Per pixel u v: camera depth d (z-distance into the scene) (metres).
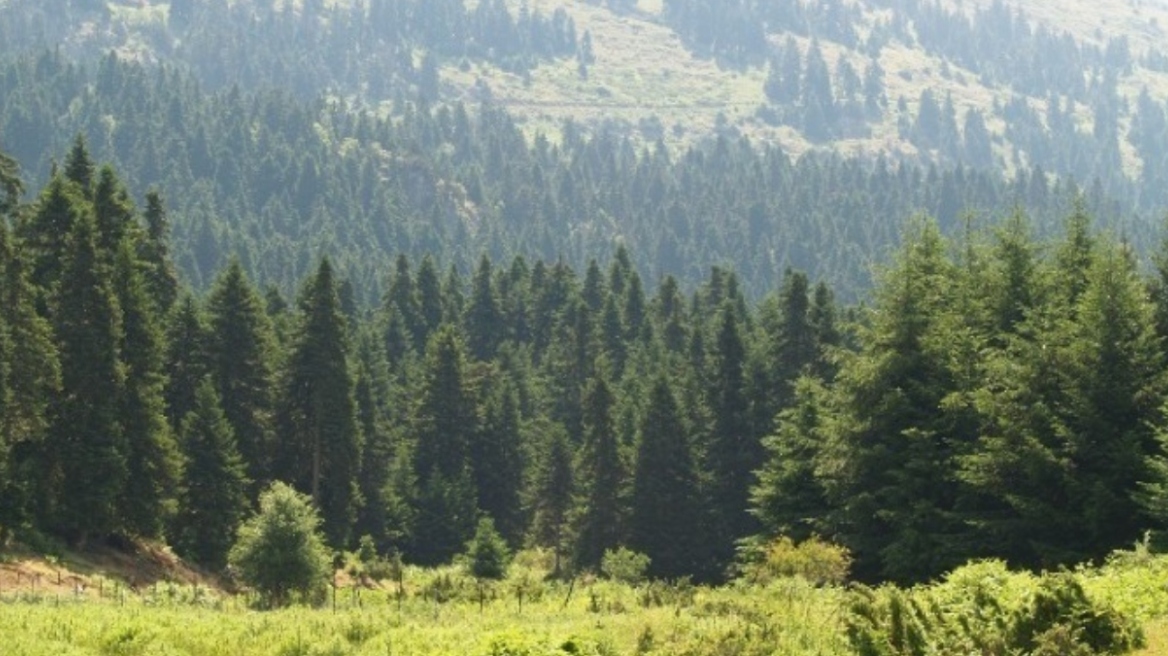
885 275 62.41
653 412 97.12
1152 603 29.61
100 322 73.75
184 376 91.81
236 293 94.38
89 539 74.75
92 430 72.25
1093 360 53.41
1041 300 62.31
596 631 34.19
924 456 57.19
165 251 97.00
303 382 96.75
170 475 76.12
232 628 39.31
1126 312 53.81
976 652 25.11
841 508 60.62
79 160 91.25
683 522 96.00
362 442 99.50
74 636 37.84
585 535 99.31
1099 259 55.62
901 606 26.80
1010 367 55.06
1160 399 52.44
